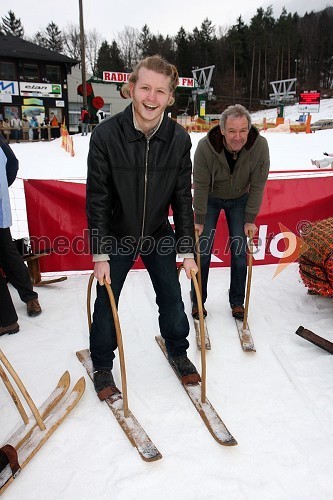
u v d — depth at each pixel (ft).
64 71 93.76
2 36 96.94
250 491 5.41
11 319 9.22
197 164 8.77
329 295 10.07
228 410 6.86
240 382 7.59
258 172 8.66
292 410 6.86
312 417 6.70
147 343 8.93
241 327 9.38
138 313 10.20
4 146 9.04
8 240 9.52
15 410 6.88
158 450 6.00
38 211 11.84
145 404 6.97
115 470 5.70
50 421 6.43
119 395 7.02
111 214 6.58
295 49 224.53
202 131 79.77
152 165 6.05
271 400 7.11
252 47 214.28
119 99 120.67
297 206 12.84
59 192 11.82
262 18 245.65
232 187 8.92
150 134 5.90
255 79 213.05
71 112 116.16
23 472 5.68
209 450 6.04
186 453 5.98
